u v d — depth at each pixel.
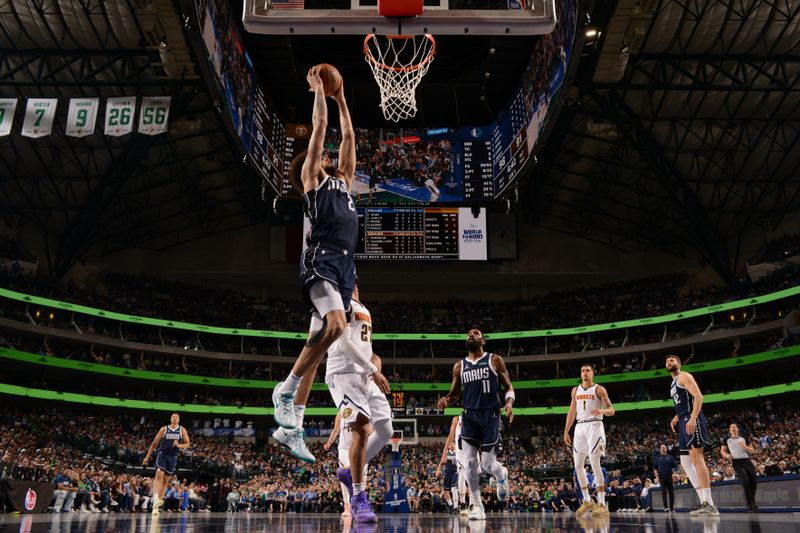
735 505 15.87
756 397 35.09
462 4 7.36
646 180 37.50
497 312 47.44
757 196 36.97
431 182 28.41
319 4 7.53
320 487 28.92
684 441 9.80
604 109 29.97
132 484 24.41
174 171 37.09
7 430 29.94
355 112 33.53
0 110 24.39
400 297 49.12
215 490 29.52
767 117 31.39
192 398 42.47
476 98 32.16
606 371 42.47
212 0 19.41
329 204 4.82
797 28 25.69
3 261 37.31
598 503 10.08
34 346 37.06
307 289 4.71
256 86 24.94
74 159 33.84
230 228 45.28
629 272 46.22
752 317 39.22
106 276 42.94
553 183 39.06
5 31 25.75
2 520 6.59
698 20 24.70
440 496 26.88
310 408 39.78
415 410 41.31
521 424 43.94
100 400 35.44
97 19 25.12
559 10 20.30
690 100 30.61
